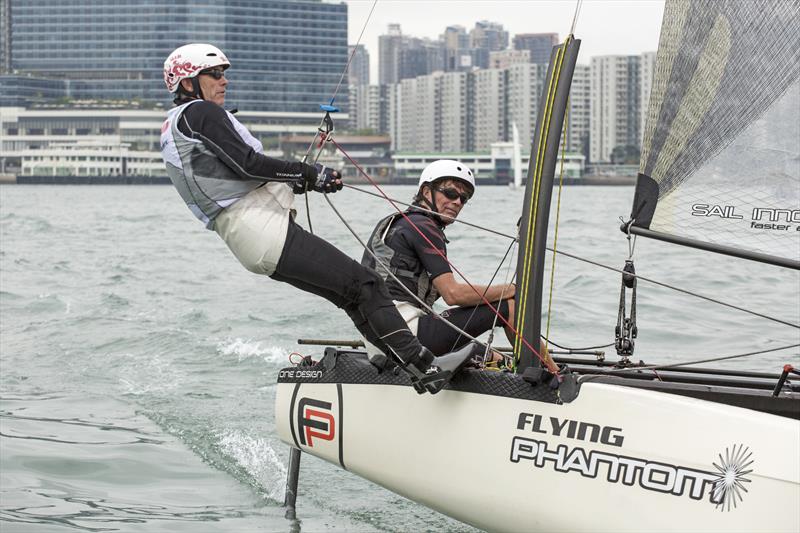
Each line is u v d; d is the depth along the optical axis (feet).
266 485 23.29
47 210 213.46
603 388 16.06
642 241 90.94
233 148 15.98
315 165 16.51
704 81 16.03
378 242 18.61
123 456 25.39
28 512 20.97
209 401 31.37
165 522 20.59
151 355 38.96
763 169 15.75
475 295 17.99
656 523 15.33
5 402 31.42
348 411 18.65
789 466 14.61
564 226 120.88
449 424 17.39
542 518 16.35
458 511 17.37
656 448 15.44
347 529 20.36
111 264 80.07
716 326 42.27
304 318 46.83
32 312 51.83
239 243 16.53
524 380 16.65
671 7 16.38
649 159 16.58
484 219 152.76
